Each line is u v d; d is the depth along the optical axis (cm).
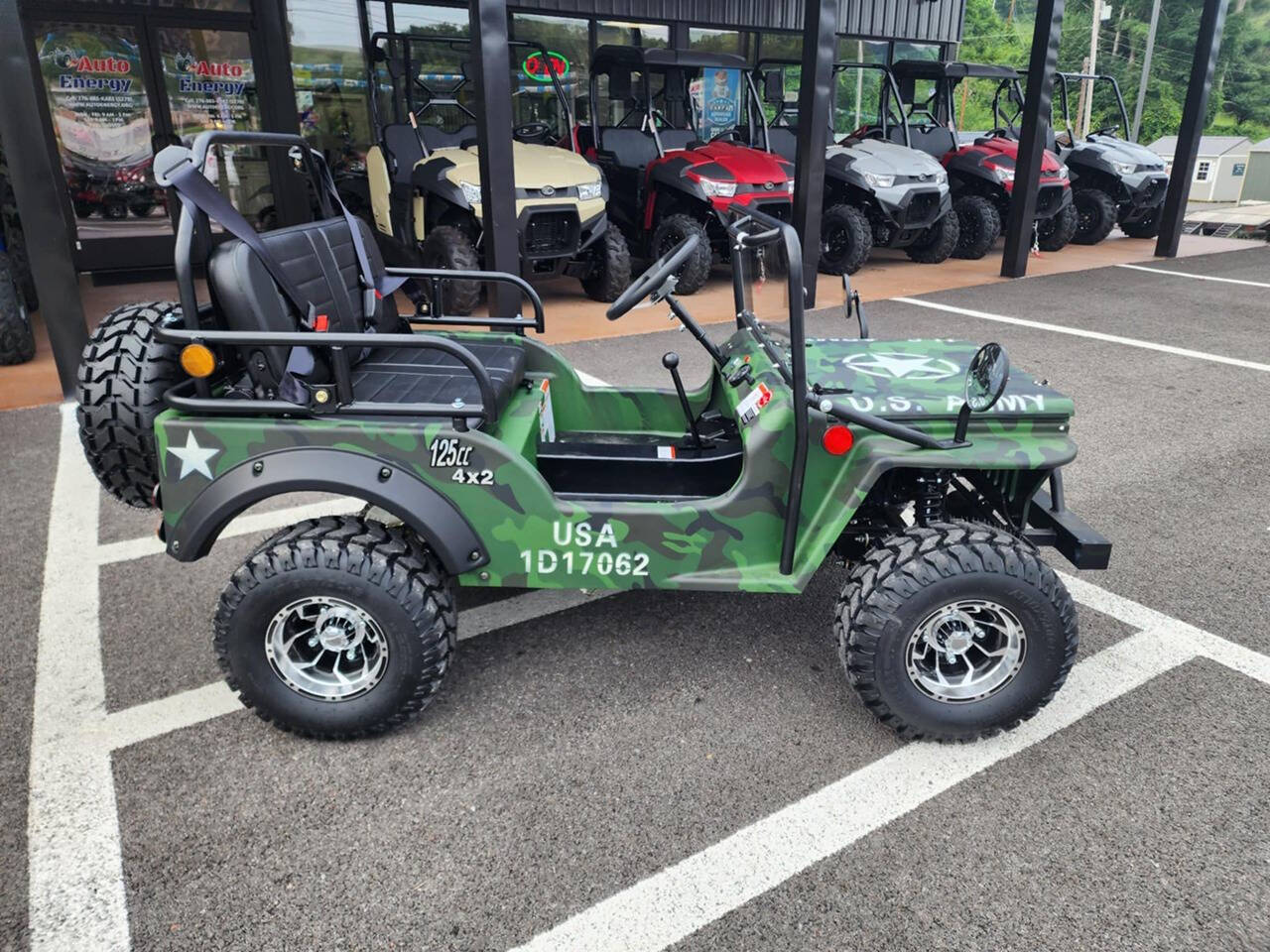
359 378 267
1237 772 229
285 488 221
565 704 256
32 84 443
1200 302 811
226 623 226
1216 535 360
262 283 227
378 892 193
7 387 531
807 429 222
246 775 228
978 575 219
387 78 952
